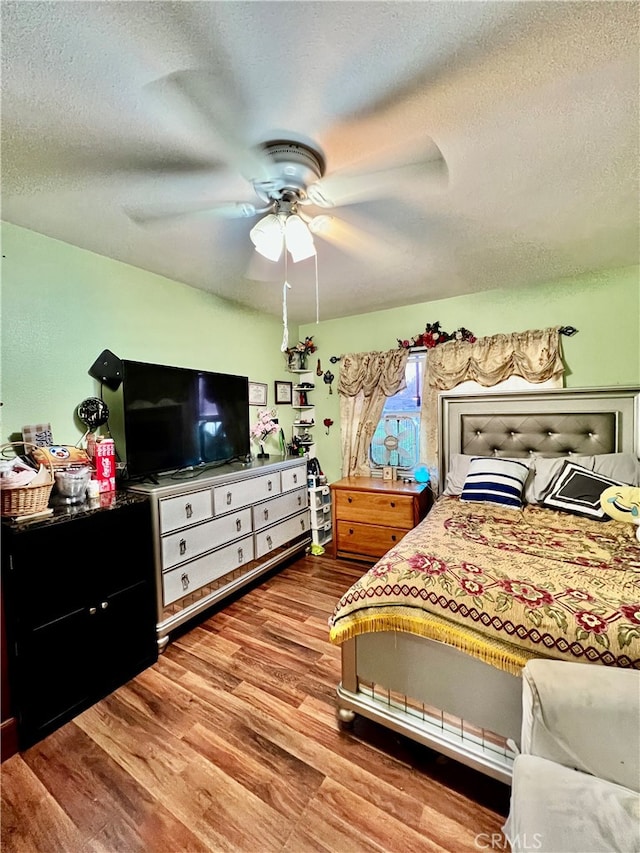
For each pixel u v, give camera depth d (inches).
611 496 81.0
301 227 59.3
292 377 151.6
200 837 43.7
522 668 43.9
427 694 52.2
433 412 126.5
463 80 39.5
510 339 112.7
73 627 63.0
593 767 34.4
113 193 60.5
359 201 63.4
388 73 38.6
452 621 49.1
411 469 132.7
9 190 59.6
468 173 56.1
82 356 82.6
